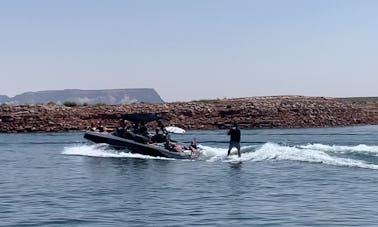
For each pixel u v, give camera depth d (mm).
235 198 16891
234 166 26719
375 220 13430
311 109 84875
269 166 26375
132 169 25500
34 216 14055
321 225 12922
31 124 70562
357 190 18344
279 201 16297
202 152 32125
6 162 29391
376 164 25938
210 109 79875
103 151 34125
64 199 16719
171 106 80375
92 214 14297
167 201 16328
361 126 83625
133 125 35531
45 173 23953
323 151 31125
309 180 21062
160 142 33250
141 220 13555
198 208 15156
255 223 13195
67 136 57500
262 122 79000
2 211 14758
